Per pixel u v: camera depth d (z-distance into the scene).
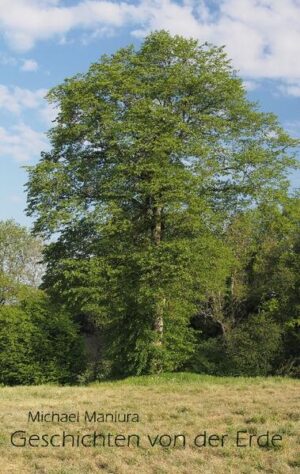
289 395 15.34
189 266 21.34
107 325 23.84
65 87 22.77
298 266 33.41
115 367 23.86
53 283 23.38
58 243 23.22
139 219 22.67
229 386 17.83
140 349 22.19
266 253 34.66
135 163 21.23
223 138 23.03
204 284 22.23
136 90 21.75
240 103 23.25
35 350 31.05
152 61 23.34
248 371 30.16
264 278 34.69
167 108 21.91
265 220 26.31
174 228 22.41
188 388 17.42
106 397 15.83
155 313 22.42
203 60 23.06
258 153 22.64
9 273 43.06
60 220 21.19
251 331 30.95
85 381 29.86
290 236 34.44
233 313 34.34
